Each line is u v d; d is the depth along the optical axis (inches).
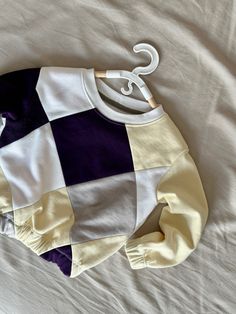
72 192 35.8
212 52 35.9
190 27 35.9
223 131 36.4
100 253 36.2
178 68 36.3
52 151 35.6
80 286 38.6
